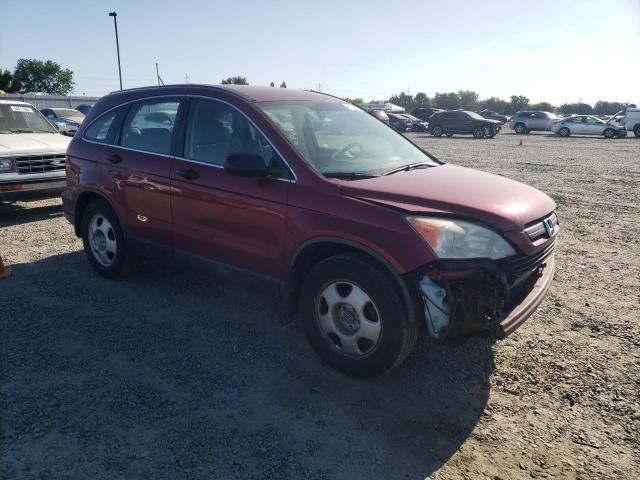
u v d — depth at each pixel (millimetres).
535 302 3328
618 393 3355
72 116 25547
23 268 5609
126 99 5043
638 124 34312
